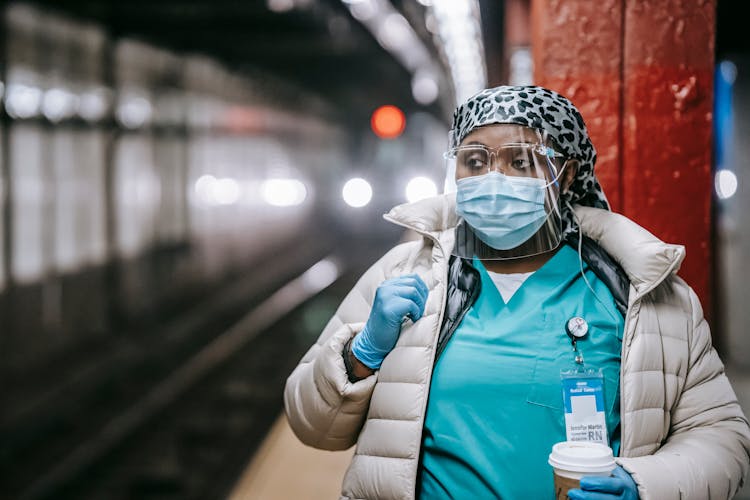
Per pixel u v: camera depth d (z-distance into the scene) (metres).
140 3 12.09
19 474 6.65
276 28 14.67
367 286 2.03
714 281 4.81
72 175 10.51
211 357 10.95
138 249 13.02
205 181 17.14
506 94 1.80
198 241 16.50
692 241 2.55
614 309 1.80
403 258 2.02
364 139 36.62
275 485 4.91
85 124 10.95
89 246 11.06
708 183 2.54
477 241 1.90
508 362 1.75
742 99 6.07
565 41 2.60
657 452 1.73
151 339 11.65
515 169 1.81
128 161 12.62
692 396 1.81
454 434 1.75
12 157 8.87
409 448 1.77
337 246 28.09
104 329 11.37
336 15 14.52
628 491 1.56
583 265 1.87
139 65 13.23
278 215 24.92
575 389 1.71
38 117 9.50
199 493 6.33
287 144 26.19
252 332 12.86
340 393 1.85
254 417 8.45
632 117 2.55
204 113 17.09
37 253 9.48
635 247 1.77
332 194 33.47
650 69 2.54
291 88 26.50
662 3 2.53
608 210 1.98
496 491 1.70
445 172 1.99
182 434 7.95
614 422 1.75
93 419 8.12
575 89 2.60
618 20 2.56
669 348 1.78
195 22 13.45
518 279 1.88
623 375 1.73
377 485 1.79
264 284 18.95
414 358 1.80
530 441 1.72
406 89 28.47
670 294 1.84
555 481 1.63
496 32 7.70
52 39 9.90
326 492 4.78
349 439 2.00
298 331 13.54
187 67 15.93
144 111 13.36
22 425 7.37
